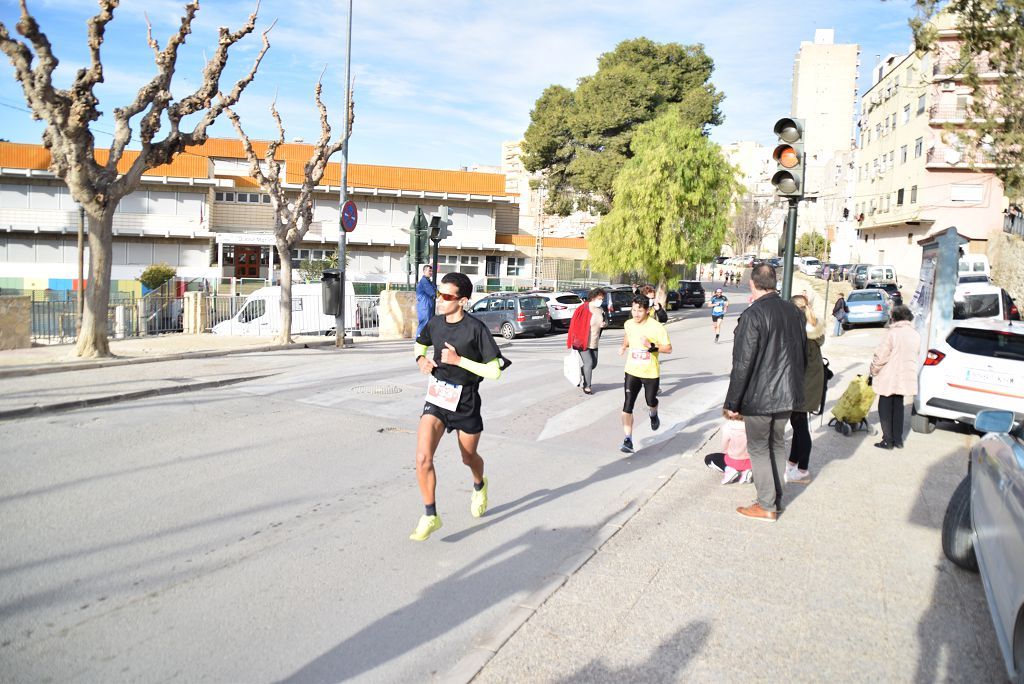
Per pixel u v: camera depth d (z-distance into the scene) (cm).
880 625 418
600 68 4691
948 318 1272
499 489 677
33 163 3759
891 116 5691
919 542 547
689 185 3353
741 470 686
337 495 632
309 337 2014
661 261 3422
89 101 1186
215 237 3975
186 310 2097
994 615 372
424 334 546
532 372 1402
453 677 356
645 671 365
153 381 1083
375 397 1062
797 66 11775
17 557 479
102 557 485
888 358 842
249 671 363
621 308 3022
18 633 386
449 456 777
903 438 917
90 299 1290
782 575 483
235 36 1401
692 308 4475
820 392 704
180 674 357
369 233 4388
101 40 1178
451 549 529
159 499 600
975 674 369
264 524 559
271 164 1767
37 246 3819
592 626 410
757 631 408
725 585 466
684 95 4559
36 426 810
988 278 2523
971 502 478
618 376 1378
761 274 567
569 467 763
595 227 3688
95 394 954
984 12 1227
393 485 666
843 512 613
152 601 429
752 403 566
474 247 4591
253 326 2080
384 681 360
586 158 4409
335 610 430
